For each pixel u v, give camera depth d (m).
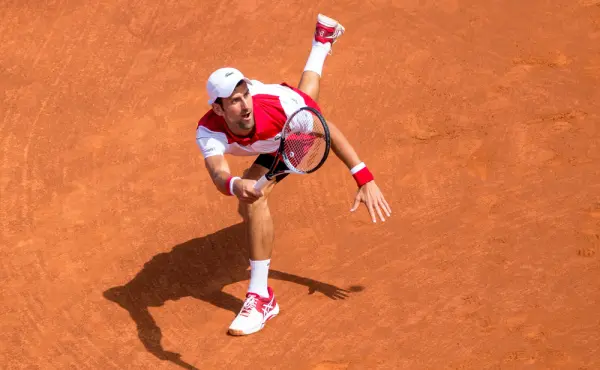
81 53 40.09
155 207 30.25
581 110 32.66
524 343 21.95
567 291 23.66
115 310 25.45
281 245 27.66
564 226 26.41
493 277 24.66
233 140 22.38
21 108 36.59
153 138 34.12
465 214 27.72
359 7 41.16
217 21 41.44
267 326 24.19
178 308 25.38
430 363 21.77
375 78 36.25
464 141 31.66
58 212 30.34
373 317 23.83
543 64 36.12
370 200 23.12
